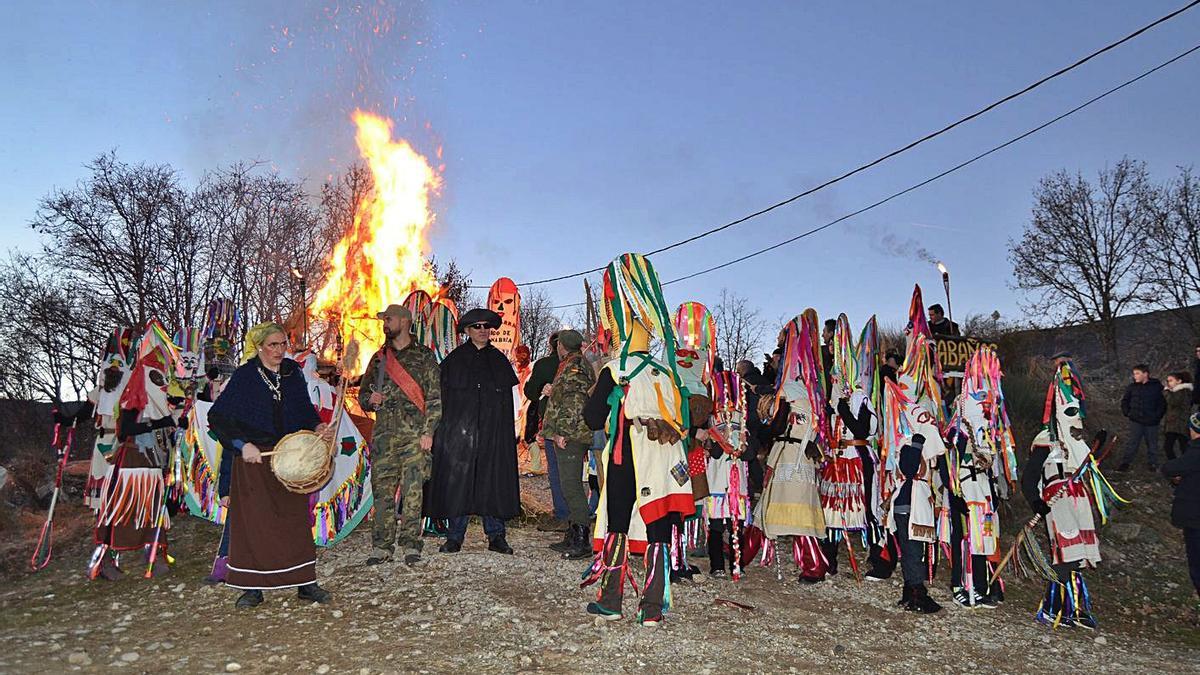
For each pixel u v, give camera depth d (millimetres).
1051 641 6312
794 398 7203
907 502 6734
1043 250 26875
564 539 7941
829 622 6176
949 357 8930
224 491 5785
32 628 5215
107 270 28219
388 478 6934
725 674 4816
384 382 6977
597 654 4992
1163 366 23625
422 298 9328
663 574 5504
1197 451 7398
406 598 5883
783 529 7062
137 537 6426
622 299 5684
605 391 5559
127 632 5125
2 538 9016
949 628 6332
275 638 5016
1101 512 6961
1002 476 7469
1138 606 9352
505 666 4684
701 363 6770
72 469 12055
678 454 5621
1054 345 26750
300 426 5691
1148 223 25484
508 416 7371
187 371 6926
